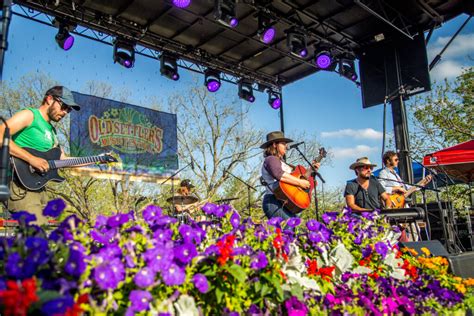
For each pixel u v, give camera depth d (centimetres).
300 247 315
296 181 449
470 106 1521
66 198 1175
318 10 878
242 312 220
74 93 916
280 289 227
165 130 1052
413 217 517
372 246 345
